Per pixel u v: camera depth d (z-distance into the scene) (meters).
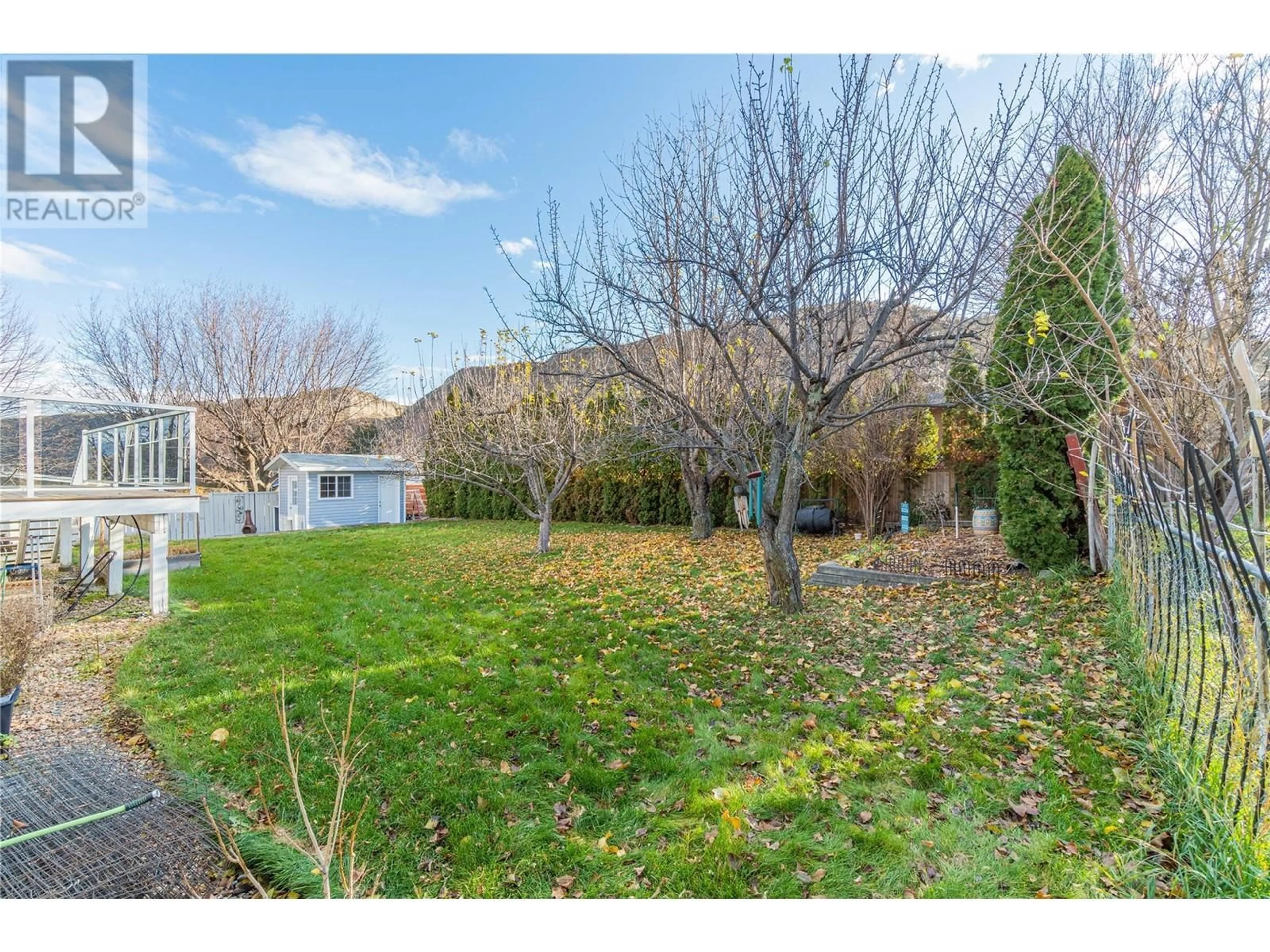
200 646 4.71
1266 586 1.86
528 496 16.19
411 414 18.39
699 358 6.15
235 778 2.71
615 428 9.20
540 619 5.44
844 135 4.26
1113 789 2.40
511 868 2.14
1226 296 4.05
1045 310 4.43
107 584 6.54
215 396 19.58
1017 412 5.82
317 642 4.79
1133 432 3.89
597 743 3.01
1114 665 3.63
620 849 2.23
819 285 4.67
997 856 2.09
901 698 3.41
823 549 9.02
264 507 17.33
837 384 4.94
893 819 2.31
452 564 8.86
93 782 2.62
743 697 3.53
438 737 3.09
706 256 4.47
